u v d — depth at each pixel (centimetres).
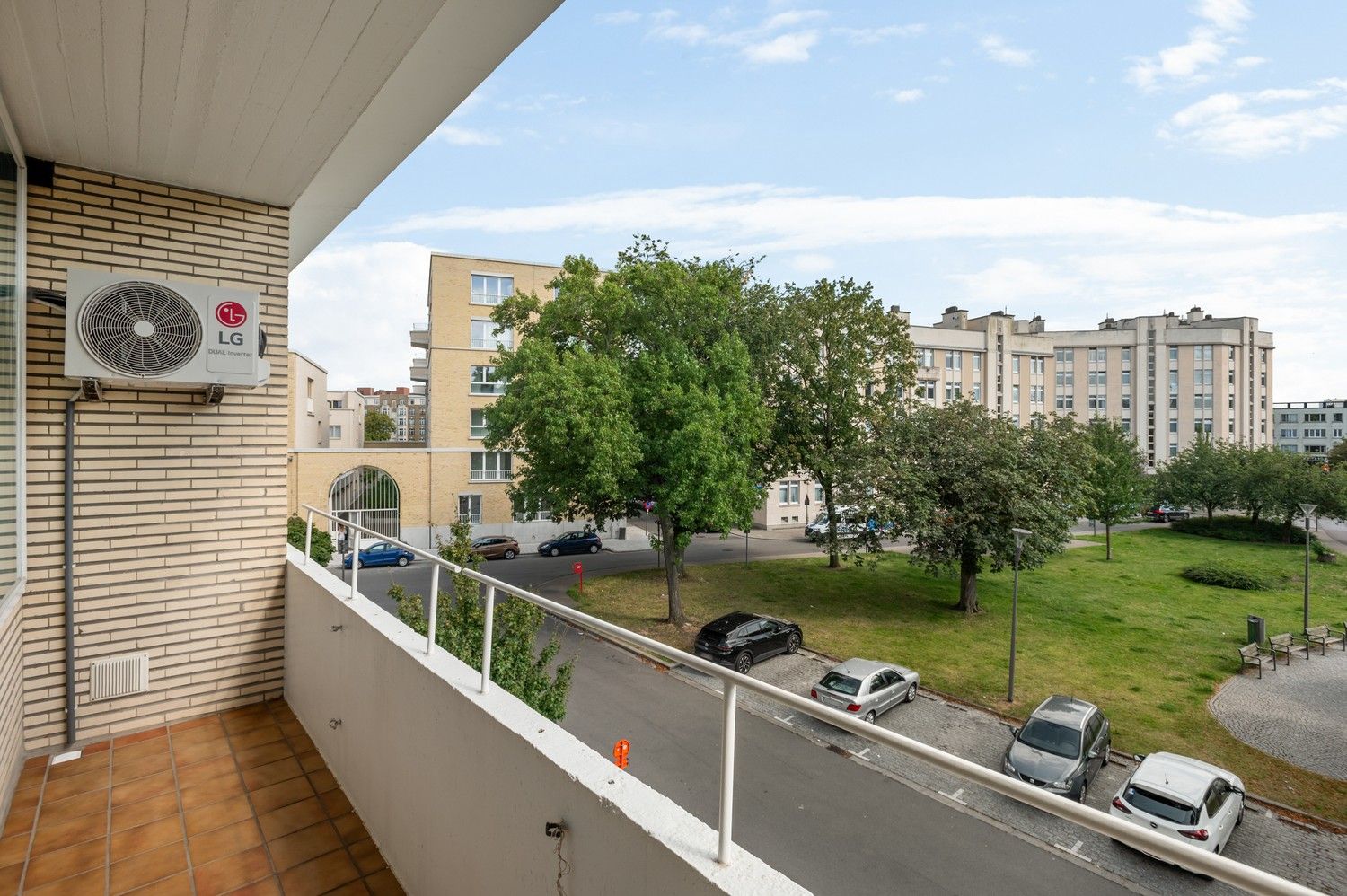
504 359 2305
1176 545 4059
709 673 177
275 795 446
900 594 2523
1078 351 6988
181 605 562
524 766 239
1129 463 3512
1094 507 3444
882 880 757
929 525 2134
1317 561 3469
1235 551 3819
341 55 350
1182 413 6862
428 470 3369
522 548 3447
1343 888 875
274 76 372
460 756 286
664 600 2389
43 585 505
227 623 583
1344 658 1881
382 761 380
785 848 823
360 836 400
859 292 2823
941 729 1359
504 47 374
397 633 376
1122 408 6975
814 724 1312
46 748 506
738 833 860
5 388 443
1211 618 2302
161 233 546
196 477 565
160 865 377
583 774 213
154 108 413
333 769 472
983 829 882
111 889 358
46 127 443
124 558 538
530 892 235
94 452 525
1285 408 10775
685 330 2228
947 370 5856
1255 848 967
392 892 351
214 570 575
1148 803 920
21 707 486
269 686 605
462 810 285
